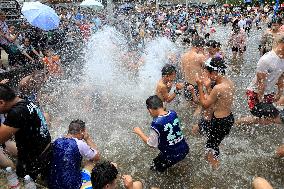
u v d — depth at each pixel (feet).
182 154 15.33
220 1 148.36
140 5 110.01
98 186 11.33
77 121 15.19
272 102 19.52
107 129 21.11
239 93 26.30
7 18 51.31
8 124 12.12
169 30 61.52
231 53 43.80
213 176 16.14
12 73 30.40
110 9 54.13
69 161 13.17
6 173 13.96
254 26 84.48
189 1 151.12
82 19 65.77
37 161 13.19
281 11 71.41
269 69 17.98
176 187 15.46
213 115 16.55
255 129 20.13
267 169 16.48
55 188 13.14
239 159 17.33
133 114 23.24
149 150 18.53
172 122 14.87
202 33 75.82
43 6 36.24
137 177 16.25
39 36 36.83
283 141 18.89
